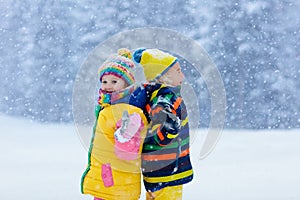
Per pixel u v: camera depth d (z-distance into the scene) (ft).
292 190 20.72
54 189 20.45
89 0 47.52
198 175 23.30
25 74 46.26
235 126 45.60
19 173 23.18
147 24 47.91
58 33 47.34
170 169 14.69
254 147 30.27
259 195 19.92
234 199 19.38
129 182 14.52
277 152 28.94
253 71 46.65
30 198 19.11
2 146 29.78
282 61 46.73
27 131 35.01
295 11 47.06
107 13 47.65
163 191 14.84
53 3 47.37
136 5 47.65
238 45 46.96
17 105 45.19
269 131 36.14
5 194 19.61
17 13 47.26
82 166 25.04
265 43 46.96
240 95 46.11
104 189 14.39
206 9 47.52
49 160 26.35
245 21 47.19
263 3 47.03
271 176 23.21
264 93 46.37
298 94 46.42
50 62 46.65
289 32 47.14
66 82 46.29
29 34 47.06
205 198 19.51
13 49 46.75
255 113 45.96
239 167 25.05
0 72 46.29
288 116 46.11
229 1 47.26
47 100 45.75
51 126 37.47
